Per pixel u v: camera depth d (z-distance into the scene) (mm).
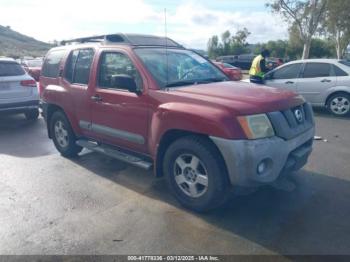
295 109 3803
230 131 3219
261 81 10156
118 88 4465
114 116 4504
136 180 4730
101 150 4855
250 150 3207
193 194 3723
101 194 4285
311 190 4262
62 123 5656
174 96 3762
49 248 3146
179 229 3416
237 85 4234
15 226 3543
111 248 3129
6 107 8109
